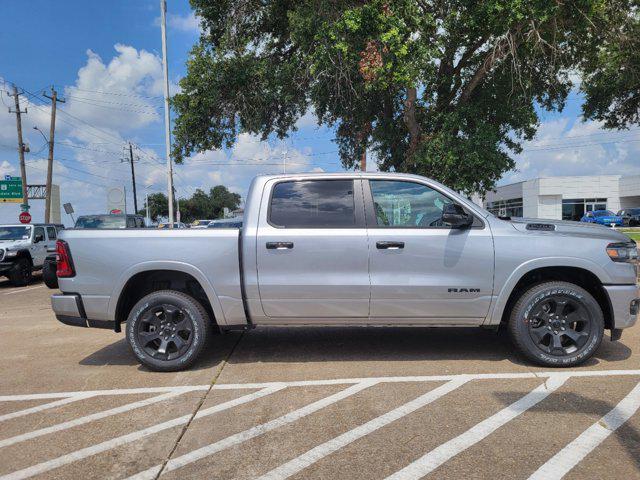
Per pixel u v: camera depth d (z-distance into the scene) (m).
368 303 4.82
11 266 14.47
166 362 4.91
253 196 5.00
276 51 15.66
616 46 13.69
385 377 4.63
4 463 3.16
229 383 4.57
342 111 15.03
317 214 4.92
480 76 13.72
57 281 5.48
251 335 6.41
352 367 4.96
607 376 4.52
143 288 5.26
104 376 4.90
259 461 3.11
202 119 14.62
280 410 3.91
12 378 4.94
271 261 4.82
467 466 2.99
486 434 3.40
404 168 14.69
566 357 4.75
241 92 14.49
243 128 15.09
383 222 4.89
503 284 4.76
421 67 11.81
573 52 14.05
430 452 3.18
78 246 4.95
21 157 32.41
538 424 3.54
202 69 14.05
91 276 4.93
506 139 15.61
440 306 4.81
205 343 4.96
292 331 6.61
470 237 4.77
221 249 4.86
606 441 3.27
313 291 4.80
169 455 3.22
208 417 3.81
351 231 4.83
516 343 4.84
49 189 32.34
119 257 4.89
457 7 12.27
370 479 2.88
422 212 4.93
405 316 4.85
